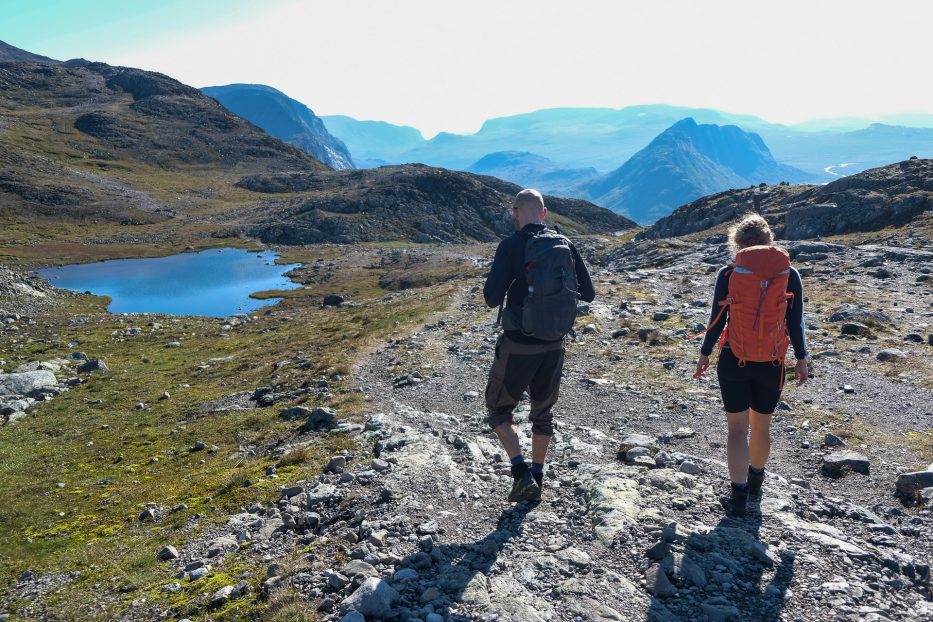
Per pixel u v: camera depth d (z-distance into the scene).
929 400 10.48
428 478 7.83
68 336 41.09
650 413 11.12
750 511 6.07
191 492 10.87
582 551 5.43
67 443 17.91
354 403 14.59
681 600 4.64
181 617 5.60
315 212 158.75
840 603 4.53
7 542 10.42
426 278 86.75
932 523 6.26
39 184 162.38
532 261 5.07
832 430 9.40
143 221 152.00
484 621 4.47
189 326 47.16
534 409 6.02
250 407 18.39
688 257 40.06
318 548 6.29
